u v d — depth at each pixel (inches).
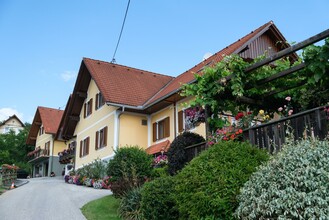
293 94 308.0
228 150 223.3
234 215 188.1
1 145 1793.8
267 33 650.2
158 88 842.2
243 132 265.6
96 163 738.8
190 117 325.4
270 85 299.1
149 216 284.4
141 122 765.9
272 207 163.0
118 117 744.3
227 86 288.5
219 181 203.8
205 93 288.5
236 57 278.7
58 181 941.8
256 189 178.5
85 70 903.7
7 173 754.2
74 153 1058.7
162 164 534.9
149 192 287.1
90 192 570.6
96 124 862.5
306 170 162.1
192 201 208.5
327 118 209.0
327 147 173.0
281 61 304.5
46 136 1489.9
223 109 299.9
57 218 354.3
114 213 363.6
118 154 463.8
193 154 317.4
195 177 213.6
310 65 234.1
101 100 856.9
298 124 227.5
